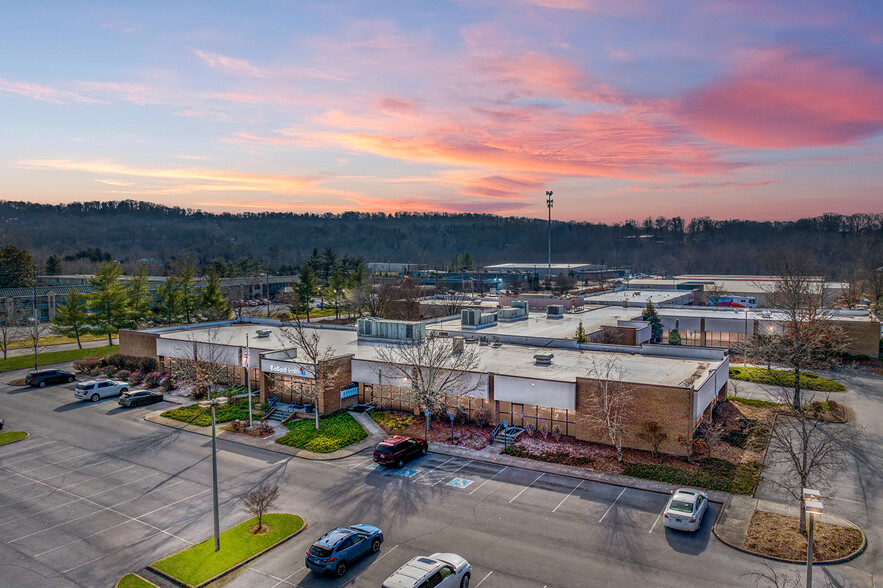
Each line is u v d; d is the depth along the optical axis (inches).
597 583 891.4
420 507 1173.7
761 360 2554.1
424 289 5103.3
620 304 3545.8
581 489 1251.8
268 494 1114.1
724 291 4692.4
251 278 6289.4
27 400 2063.2
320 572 920.3
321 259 6722.4
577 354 1984.5
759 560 953.5
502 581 899.4
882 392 2055.9
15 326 3526.1
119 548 1030.4
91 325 3110.2
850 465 1375.5
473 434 1600.6
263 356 1931.6
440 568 848.9
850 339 2551.7
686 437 1391.5
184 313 3506.4
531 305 3518.7
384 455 1386.6
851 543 993.5
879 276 4018.2
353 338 2373.3
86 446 1576.0
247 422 1749.5
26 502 1226.0
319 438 1592.0
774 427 1261.1
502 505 1178.0
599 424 1489.9
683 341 3004.4
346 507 1179.3
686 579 898.7
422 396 1616.6
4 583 921.5
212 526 1107.9
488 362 1846.7
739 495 1206.3
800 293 2518.5
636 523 1092.5
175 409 1902.1
